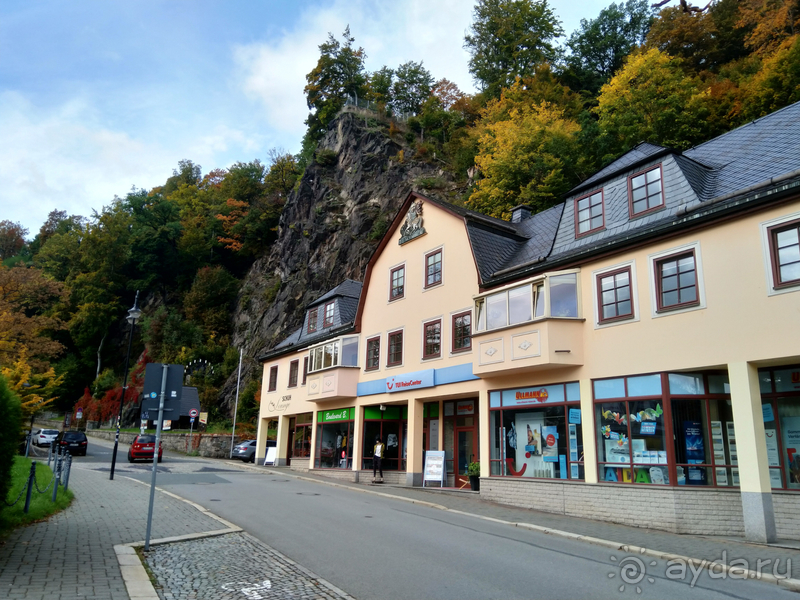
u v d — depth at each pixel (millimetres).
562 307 16828
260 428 36469
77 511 13203
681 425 14117
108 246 79875
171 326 65688
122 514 13078
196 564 8820
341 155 61969
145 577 7855
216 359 62625
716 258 13781
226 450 41531
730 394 13461
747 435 12539
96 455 38562
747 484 12352
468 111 63094
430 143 57188
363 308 27375
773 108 30438
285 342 37531
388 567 8953
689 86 34500
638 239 15305
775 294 12594
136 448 33438
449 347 21672
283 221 66000
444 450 22859
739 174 15086
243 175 86812
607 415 15578
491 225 22172
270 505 15602
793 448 12867
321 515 14031
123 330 76562
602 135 34094
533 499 16953
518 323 17500
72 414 70750
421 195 24359
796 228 12492
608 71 55781
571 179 35156
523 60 60062
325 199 59062
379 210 53312
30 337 36438
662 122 32688
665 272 14875
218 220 82125
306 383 31391
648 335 14898
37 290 42688
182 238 78750
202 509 14359
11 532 10258
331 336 29141
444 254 22719
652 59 35312
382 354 25328
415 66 76312
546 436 17219
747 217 13328
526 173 36562
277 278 63375
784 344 12289
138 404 60375
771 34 39125
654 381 14633
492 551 10367
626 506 14453
